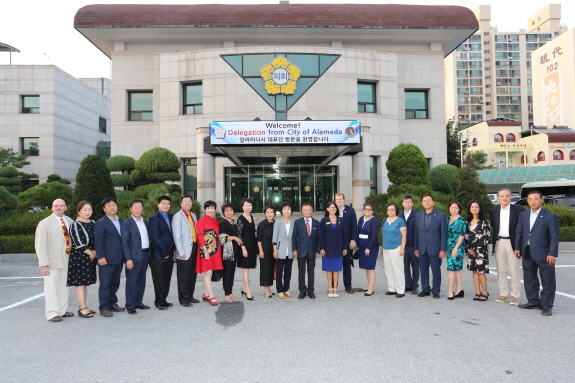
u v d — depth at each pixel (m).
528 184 24.73
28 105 36.09
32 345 4.71
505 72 95.25
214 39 22.61
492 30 96.06
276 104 20.56
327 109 20.81
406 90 23.78
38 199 17.86
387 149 21.80
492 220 6.78
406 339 4.77
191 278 6.80
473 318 5.66
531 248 5.98
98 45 23.45
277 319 5.72
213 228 6.80
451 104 94.31
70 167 38.81
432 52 23.56
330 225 7.12
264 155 16.86
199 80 21.03
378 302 6.74
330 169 21.28
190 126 20.94
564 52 76.50
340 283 8.59
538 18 105.12
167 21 21.36
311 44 23.27
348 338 4.83
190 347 4.58
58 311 5.87
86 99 42.38
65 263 6.01
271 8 22.58
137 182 17.33
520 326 5.25
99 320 5.82
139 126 22.44
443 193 19.31
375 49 23.58
